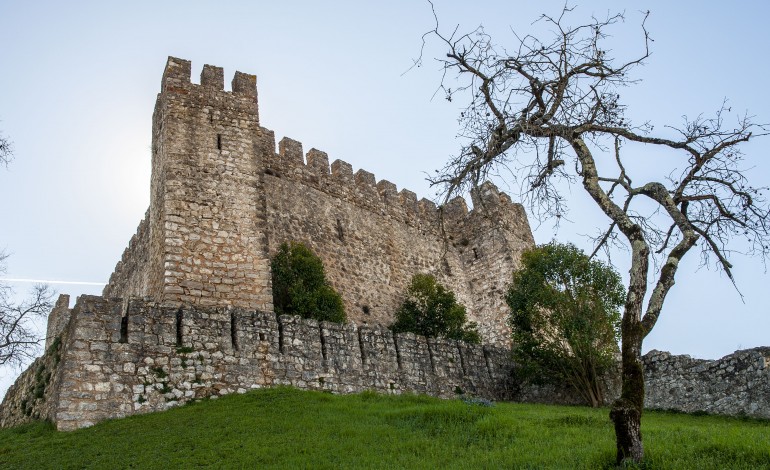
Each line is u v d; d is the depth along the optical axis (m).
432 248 40.34
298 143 36.50
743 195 14.28
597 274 29.19
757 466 12.52
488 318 38.56
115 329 21.66
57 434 19.03
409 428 18.27
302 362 24.66
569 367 29.02
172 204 26.84
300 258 29.94
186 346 22.52
